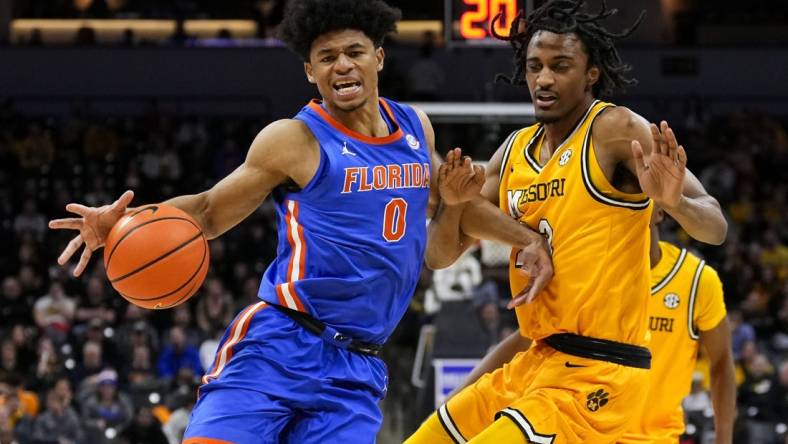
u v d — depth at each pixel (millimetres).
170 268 6180
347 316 6402
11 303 21625
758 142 30594
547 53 6941
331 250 6363
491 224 7141
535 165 7191
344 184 6387
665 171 6258
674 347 8859
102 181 26938
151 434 17078
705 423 16891
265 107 31781
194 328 20859
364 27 6473
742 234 26938
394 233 6492
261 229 24938
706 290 8914
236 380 6312
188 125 29641
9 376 17953
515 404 6879
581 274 6898
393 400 19156
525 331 7324
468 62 31156
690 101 31531
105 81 31359
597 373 6902
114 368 19469
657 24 33500
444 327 16531
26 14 33125
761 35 34031
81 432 17297
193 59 31562
